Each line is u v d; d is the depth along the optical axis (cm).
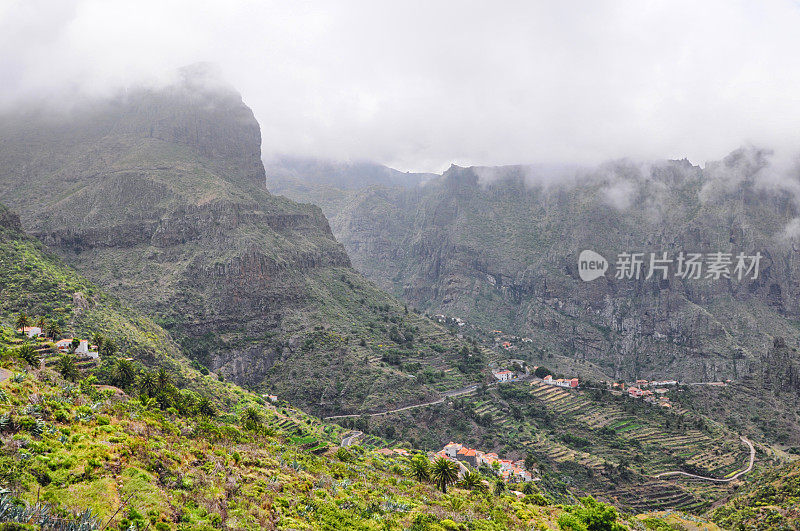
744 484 15312
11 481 3838
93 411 5878
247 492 5306
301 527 4938
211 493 4916
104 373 11450
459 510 7025
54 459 4362
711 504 14938
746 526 11656
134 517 3928
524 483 13538
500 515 7225
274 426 14088
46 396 5831
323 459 8994
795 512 11362
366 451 13175
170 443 6044
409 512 6306
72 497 3916
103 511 3872
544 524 7438
